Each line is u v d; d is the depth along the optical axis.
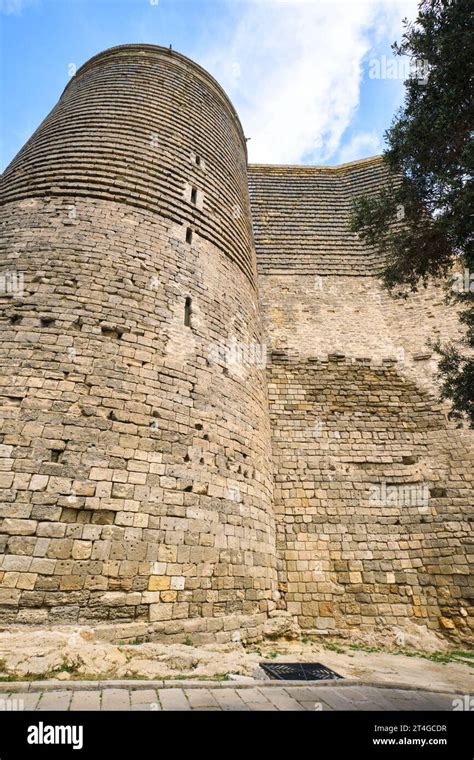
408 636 10.28
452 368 9.02
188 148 14.46
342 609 10.73
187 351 10.23
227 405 10.58
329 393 14.85
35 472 7.12
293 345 16.42
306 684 5.87
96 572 6.82
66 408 7.94
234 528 9.05
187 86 16.95
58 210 11.00
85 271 9.87
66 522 6.96
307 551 11.48
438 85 7.51
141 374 9.09
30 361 8.26
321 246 20.03
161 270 10.91
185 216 12.59
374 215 9.50
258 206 21.62
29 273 9.56
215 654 6.84
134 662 5.93
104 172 11.97
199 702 4.75
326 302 18.16
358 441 13.60
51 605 6.37
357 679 6.44
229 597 8.23
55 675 5.24
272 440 13.34
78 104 14.45
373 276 18.89
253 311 14.11
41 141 13.31
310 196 22.38
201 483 8.82
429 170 8.20
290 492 12.42
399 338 16.81
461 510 12.14
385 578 11.21
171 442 8.75
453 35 7.19
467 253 7.21
